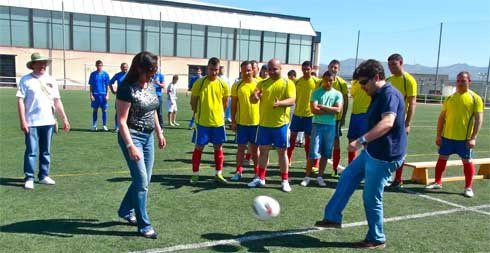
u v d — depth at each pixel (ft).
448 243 15.55
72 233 15.11
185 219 16.99
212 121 22.15
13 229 15.28
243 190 21.71
